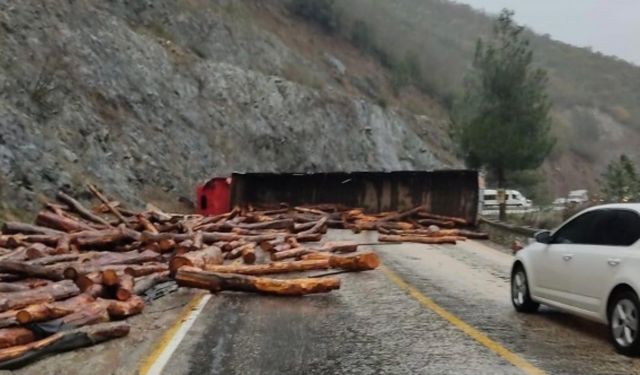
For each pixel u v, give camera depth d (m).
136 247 17.91
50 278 12.13
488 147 30.11
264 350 8.45
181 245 16.92
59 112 30.92
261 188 32.09
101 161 31.88
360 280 14.56
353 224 28.31
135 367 7.73
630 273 8.24
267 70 55.16
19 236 17.75
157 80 40.88
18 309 9.48
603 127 111.12
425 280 14.59
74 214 24.31
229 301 11.95
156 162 36.38
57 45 33.91
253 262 16.80
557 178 80.44
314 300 12.08
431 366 7.76
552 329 9.77
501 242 23.89
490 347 8.64
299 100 53.06
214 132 43.53
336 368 7.66
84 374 7.49
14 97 28.42
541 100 31.03
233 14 56.84
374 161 57.59
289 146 50.03
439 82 83.25
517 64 30.72
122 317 10.43
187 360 7.97
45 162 26.05
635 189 23.50
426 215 28.62
